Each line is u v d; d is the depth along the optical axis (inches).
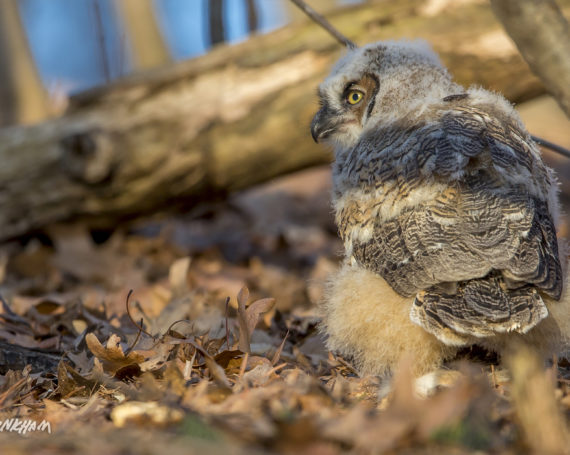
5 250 692.7
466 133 327.9
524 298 283.6
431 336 311.9
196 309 455.2
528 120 1237.1
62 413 290.5
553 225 321.1
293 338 423.8
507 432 245.9
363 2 652.7
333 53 636.7
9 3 972.6
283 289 592.4
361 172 339.9
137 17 1464.1
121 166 650.2
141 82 655.8
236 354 336.8
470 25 615.5
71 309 463.8
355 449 221.5
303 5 434.0
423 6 633.0
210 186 674.2
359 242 330.6
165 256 716.0
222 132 645.9
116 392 313.0
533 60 333.7
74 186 661.3
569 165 1047.0
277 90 640.4
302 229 856.9
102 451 223.3
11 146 661.9
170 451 219.5
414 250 301.0
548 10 324.5
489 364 339.9
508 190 306.5
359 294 321.1
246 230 845.8
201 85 649.6
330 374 361.1
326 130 412.5
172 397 281.9
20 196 662.5
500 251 288.2
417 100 369.4
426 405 229.8
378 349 325.4
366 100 397.4
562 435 232.8
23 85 979.9
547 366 353.4
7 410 302.7
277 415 236.4
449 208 303.9
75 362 354.9
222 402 281.6
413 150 327.3
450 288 289.7
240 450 216.8
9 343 376.5
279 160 661.3
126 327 442.0
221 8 668.1
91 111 660.1
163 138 647.1
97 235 721.6
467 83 617.6
